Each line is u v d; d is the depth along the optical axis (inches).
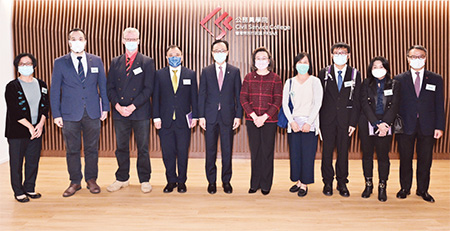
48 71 230.4
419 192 143.1
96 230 111.0
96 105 144.1
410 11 229.0
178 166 150.0
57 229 111.6
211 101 144.1
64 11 229.3
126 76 142.0
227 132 145.4
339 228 112.9
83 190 152.8
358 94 138.3
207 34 231.6
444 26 226.1
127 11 229.8
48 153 233.1
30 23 227.5
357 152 230.4
